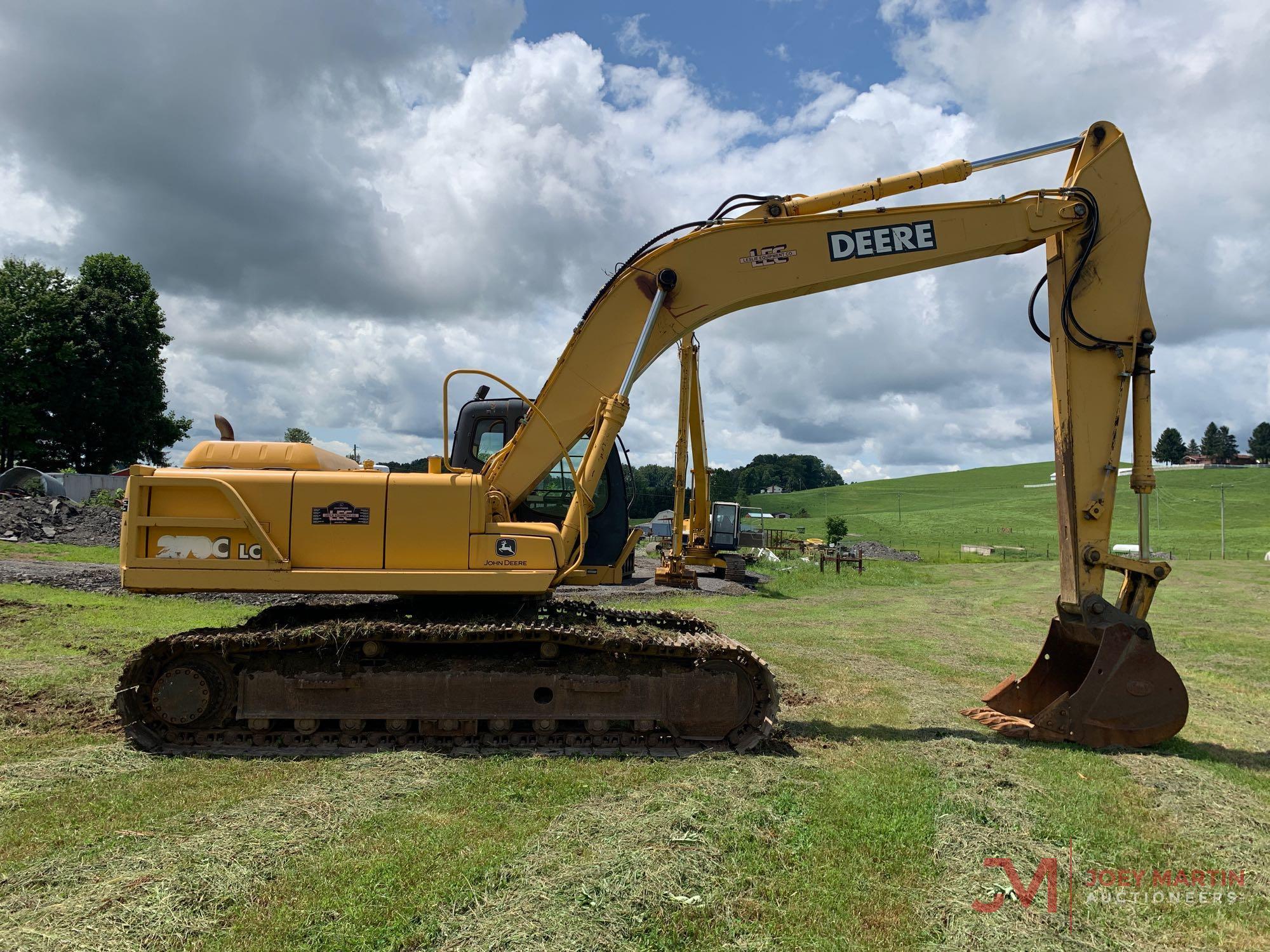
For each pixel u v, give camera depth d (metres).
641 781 5.71
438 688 6.69
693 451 24.38
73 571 16.25
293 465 7.13
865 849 4.68
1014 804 5.42
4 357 40.75
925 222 7.52
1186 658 12.27
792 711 8.06
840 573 28.80
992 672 10.52
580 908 3.86
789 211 7.59
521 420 9.01
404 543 6.90
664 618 8.16
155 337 46.28
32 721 7.02
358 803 5.18
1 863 4.27
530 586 6.94
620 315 7.62
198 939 3.59
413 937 3.62
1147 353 7.38
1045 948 3.69
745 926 3.82
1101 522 7.36
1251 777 6.20
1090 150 7.52
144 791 5.41
